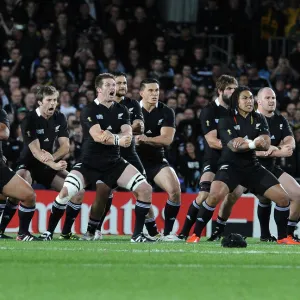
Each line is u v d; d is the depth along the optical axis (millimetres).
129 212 51438
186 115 59531
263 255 30953
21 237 39531
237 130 39688
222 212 43469
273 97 44000
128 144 38188
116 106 39375
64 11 69312
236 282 23172
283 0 79250
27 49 65438
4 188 38094
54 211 40188
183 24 75188
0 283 22312
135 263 27266
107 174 39062
